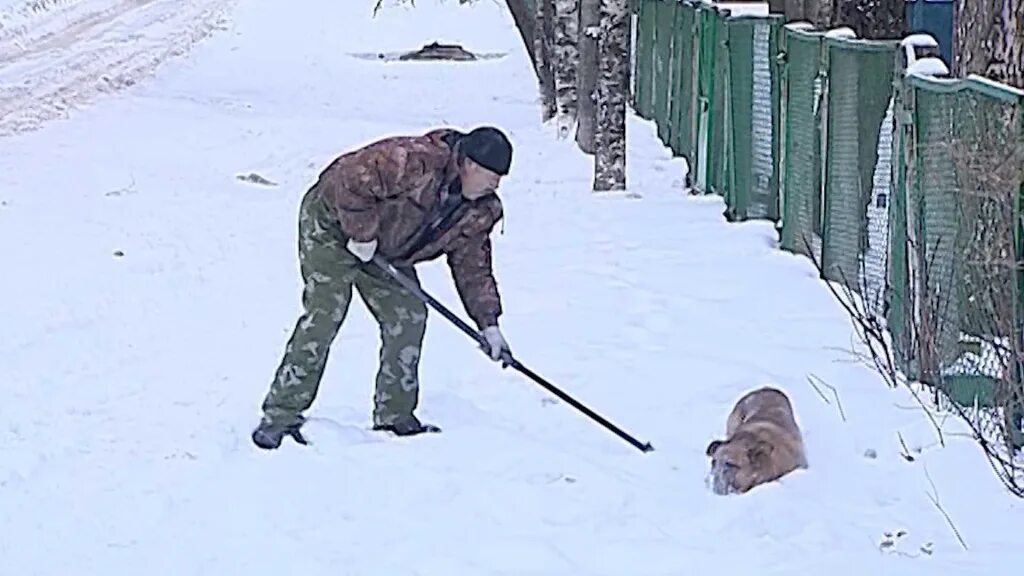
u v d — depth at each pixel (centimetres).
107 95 4094
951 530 961
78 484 1071
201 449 1145
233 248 2039
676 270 1794
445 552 943
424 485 1058
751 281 1719
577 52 3338
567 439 1166
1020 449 1087
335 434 1167
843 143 1630
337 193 1090
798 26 1875
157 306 1681
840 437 1140
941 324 1218
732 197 2127
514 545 948
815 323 1512
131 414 1243
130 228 2197
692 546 945
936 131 1229
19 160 2883
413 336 1172
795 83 1842
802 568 905
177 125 3506
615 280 1752
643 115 3575
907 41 1350
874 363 1345
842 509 994
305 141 3266
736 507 998
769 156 2052
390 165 1081
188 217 2297
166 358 1441
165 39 5869
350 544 959
